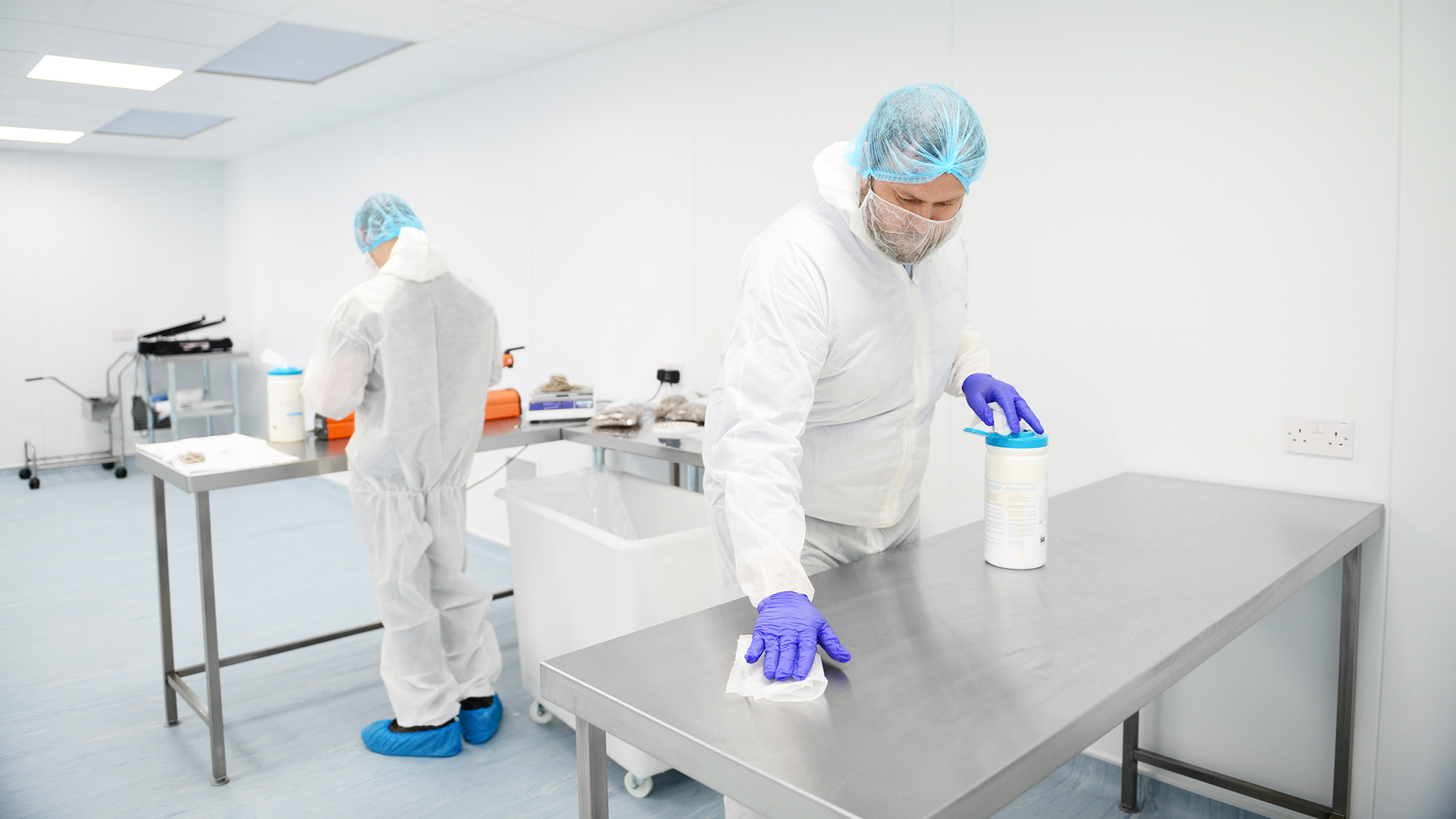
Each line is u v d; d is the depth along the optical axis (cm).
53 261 640
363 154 509
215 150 625
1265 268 193
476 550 438
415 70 392
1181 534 157
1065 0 218
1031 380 234
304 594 371
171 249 684
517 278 409
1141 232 211
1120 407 218
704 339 323
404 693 239
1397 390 179
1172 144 204
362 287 217
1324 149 183
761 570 110
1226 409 201
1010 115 231
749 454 120
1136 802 215
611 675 100
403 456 228
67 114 490
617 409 304
